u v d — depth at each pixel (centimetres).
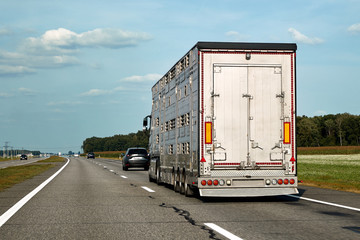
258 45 1195
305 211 1005
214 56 1185
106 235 721
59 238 698
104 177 2453
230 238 688
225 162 1171
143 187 1741
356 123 16962
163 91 1811
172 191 1562
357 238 685
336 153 9681
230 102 1182
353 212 985
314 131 17500
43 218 908
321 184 1850
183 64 1397
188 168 1299
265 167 1182
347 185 1816
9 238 699
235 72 1188
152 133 2095
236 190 1170
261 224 823
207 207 1089
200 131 1170
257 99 1190
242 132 1181
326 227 787
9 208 1068
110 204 1150
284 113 1195
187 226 804
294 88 1203
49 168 3928
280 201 1222
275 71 1199
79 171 3275
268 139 1188
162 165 1784
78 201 1220
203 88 1177
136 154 3438
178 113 1474
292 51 1205
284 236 702
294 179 1186
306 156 7919
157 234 727
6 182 1969
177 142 1487
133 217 919
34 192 1494
